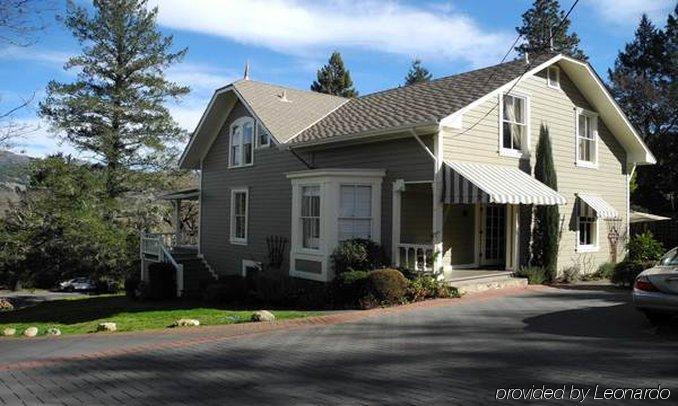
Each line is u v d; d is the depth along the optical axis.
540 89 19.53
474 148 17.20
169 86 39.16
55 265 39.97
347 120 20.55
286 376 7.73
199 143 27.33
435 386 6.98
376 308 14.02
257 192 23.70
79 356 9.90
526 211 18.83
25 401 6.90
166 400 6.76
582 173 21.08
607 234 22.23
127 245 35.84
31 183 37.19
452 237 18.72
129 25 37.81
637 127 45.47
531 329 10.55
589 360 8.06
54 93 36.44
